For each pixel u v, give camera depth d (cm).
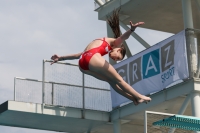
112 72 1228
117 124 3678
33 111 3519
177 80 3161
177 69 3166
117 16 1290
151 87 3366
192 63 3116
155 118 2841
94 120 3703
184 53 3131
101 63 1228
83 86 3697
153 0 3634
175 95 3209
